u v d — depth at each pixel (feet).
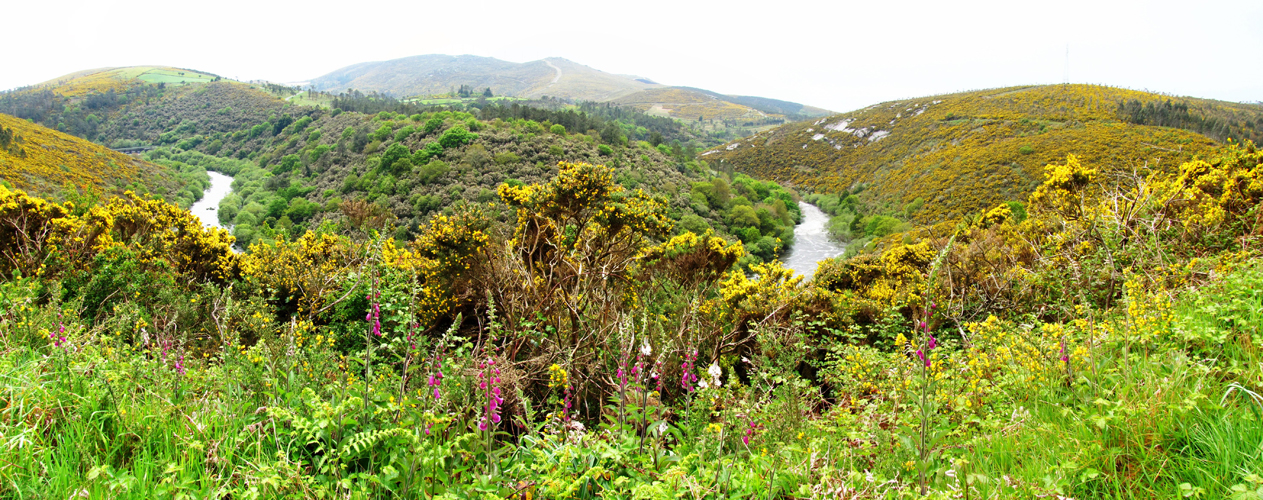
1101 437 7.43
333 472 6.75
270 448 7.64
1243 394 7.56
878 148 342.44
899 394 9.41
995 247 32.27
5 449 6.51
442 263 25.93
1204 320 10.75
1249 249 17.46
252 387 9.36
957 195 208.74
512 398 9.57
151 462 6.79
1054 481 6.61
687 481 6.89
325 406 7.29
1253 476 5.57
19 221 31.14
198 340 18.43
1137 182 23.02
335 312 24.09
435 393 7.26
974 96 373.40
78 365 9.04
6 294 14.52
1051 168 27.12
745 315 23.09
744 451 8.38
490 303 8.22
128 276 26.03
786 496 7.78
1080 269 18.62
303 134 359.25
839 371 14.33
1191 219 20.70
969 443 8.00
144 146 458.91
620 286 27.48
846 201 256.52
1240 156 23.40
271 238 150.51
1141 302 12.69
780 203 228.84
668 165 255.70
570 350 16.14
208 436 7.32
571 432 8.50
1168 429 7.05
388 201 175.63
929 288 7.16
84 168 211.82
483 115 314.14
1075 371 9.98
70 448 7.00
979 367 11.52
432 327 24.40
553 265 24.20
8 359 9.85
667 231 28.71
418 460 6.78
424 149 215.92
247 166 354.95
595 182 26.16
